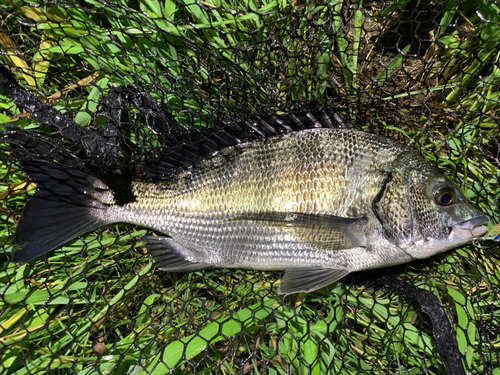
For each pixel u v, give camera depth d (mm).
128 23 323
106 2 270
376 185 291
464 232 292
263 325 295
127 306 310
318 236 290
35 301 292
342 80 357
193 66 332
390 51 372
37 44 289
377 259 296
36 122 305
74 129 300
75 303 303
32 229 300
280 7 321
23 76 326
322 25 290
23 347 281
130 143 342
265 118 315
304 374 288
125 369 289
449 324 285
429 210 292
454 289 313
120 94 305
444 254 332
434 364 300
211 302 331
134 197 313
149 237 321
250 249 300
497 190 345
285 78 317
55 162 305
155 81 321
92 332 303
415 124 346
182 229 310
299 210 293
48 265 321
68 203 309
